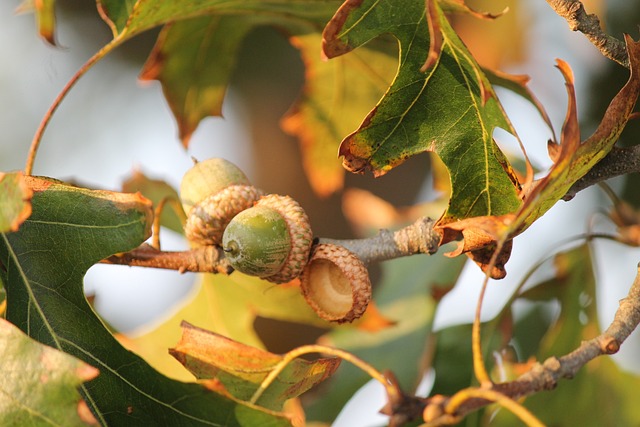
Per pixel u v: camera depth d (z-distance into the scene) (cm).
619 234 89
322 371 82
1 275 81
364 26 81
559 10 81
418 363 90
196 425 80
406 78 81
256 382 82
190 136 92
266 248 82
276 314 90
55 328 81
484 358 89
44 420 79
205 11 87
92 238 81
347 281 82
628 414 89
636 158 81
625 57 81
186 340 82
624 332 79
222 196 83
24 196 79
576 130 79
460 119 81
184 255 83
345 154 81
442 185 91
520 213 78
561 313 90
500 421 88
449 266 91
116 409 81
